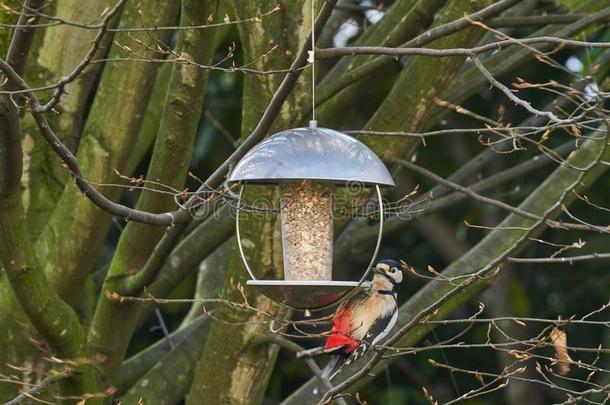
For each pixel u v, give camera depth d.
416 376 18.48
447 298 7.20
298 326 11.86
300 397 10.55
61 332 8.39
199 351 10.82
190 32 8.19
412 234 19.86
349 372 10.59
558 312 19.52
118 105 9.47
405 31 9.48
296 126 9.13
